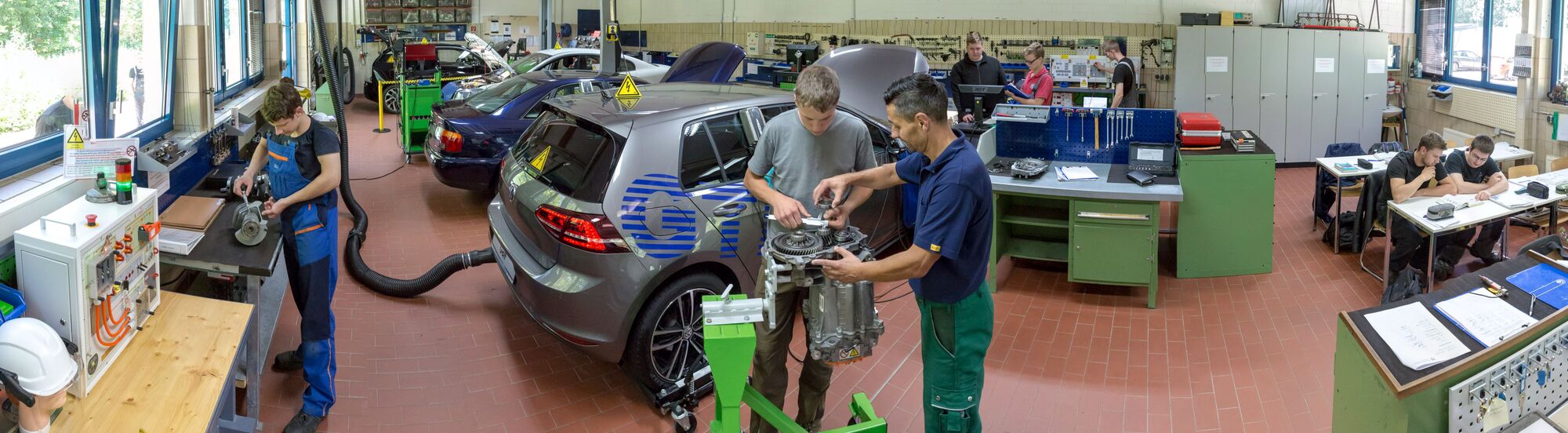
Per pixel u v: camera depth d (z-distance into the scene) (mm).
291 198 3713
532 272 4301
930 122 2955
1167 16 11461
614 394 4363
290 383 4367
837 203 3393
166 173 4449
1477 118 9391
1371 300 5766
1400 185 6004
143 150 4500
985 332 3152
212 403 2748
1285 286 6031
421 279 5469
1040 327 5281
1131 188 5598
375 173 9391
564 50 13336
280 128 3740
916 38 12461
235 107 6938
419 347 4820
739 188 4430
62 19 3844
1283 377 4598
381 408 4156
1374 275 6273
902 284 5871
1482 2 9641
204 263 3674
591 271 4074
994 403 4336
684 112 4457
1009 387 4512
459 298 5543
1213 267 6199
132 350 3047
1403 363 2686
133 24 4793
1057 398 4387
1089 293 5875
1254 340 5102
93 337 2799
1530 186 6195
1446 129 10047
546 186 4383
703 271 4328
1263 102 10625
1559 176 6605
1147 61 11523
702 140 4445
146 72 5035
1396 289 5637
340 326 5059
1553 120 8023
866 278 2855
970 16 12086
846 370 4652
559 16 19453
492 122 7797
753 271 4457
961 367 3145
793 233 3006
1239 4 11477
